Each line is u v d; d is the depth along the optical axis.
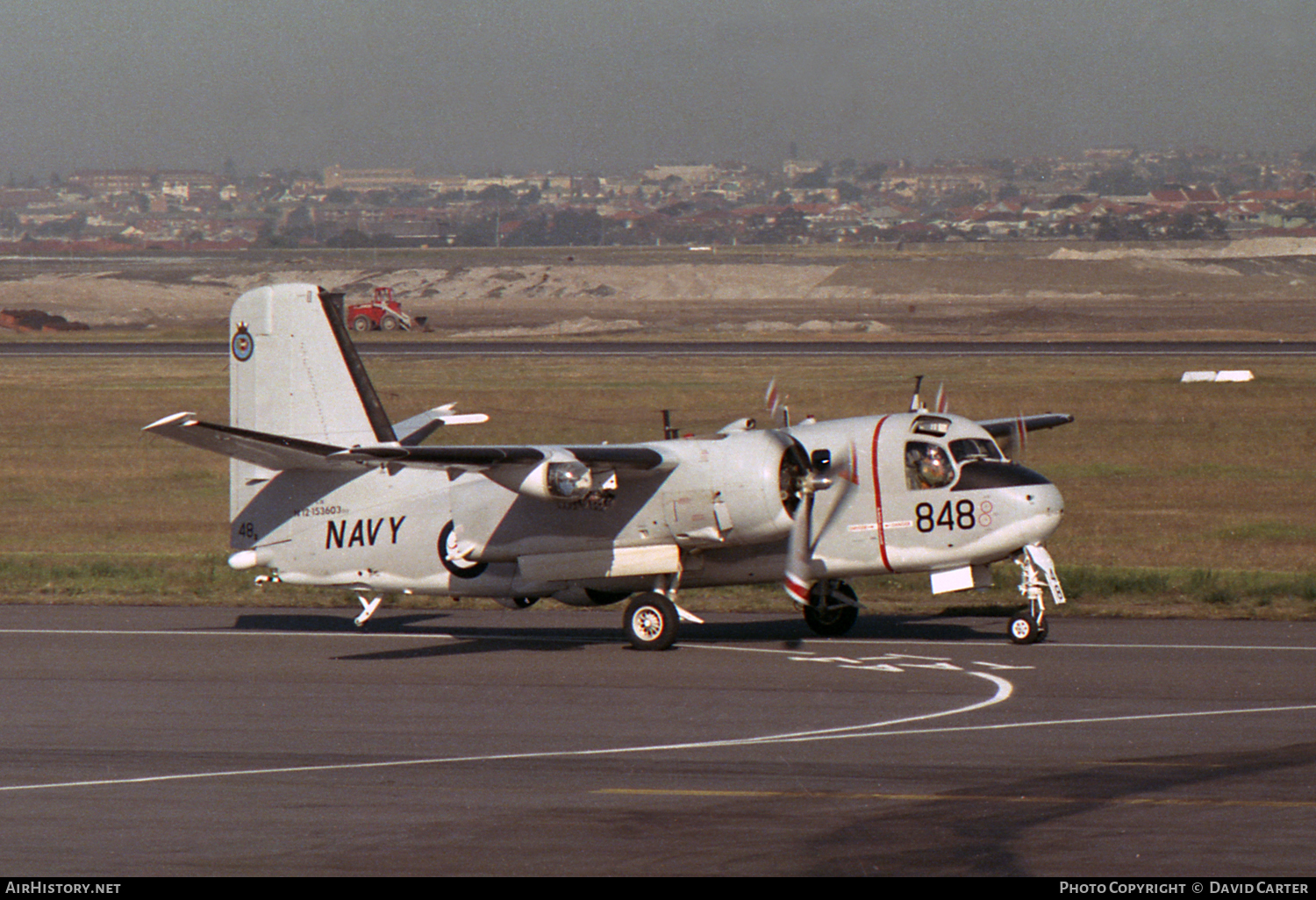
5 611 77.38
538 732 48.25
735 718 50.12
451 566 69.69
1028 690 53.84
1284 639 63.97
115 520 120.12
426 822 37.72
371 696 54.94
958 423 67.62
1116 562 93.62
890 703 52.19
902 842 35.22
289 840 36.28
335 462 67.38
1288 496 123.62
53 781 42.50
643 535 65.88
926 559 65.88
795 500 66.62
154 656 64.06
